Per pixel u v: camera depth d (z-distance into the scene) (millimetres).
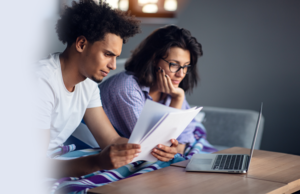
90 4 1122
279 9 2746
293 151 2773
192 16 3018
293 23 2711
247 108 2906
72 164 1073
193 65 1681
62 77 1192
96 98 1420
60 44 2105
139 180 954
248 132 2273
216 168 1064
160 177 986
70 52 1169
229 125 2336
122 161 989
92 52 1119
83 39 1118
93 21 1094
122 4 2951
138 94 1572
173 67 1589
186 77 1735
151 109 1018
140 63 1625
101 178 1161
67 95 1231
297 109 2740
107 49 1112
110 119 1595
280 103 2793
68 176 1083
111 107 1575
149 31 3004
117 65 2369
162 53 1575
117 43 1126
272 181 961
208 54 3004
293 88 2744
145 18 2961
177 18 3057
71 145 1497
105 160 995
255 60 2852
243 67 2895
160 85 1616
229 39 2922
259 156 1275
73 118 1334
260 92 2854
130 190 864
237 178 982
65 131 1348
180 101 1649
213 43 2977
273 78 2803
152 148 1146
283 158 1258
